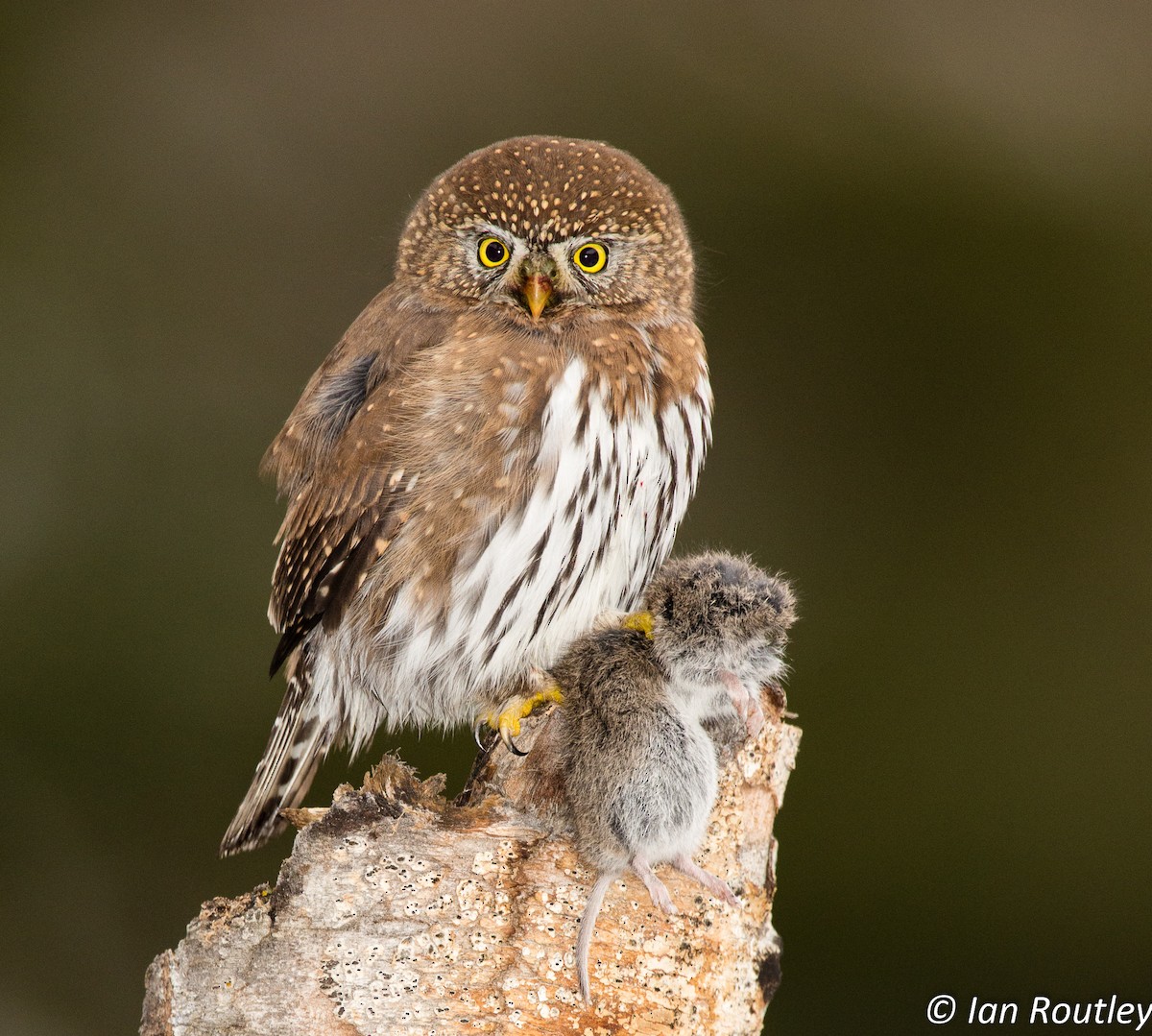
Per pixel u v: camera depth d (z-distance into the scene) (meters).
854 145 14.86
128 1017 13.02
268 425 14.67
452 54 15.30
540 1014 6.94
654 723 7.01
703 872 7.02
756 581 7.59
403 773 7.17
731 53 15.06
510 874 7.00
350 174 15.28
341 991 6.93
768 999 7.50
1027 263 14.74
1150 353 14.68
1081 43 14.78
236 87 15.36
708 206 14.96
